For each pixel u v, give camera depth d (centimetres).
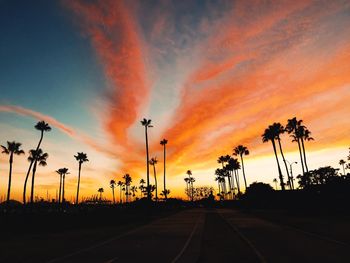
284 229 2569
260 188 10094
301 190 6856
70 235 2494
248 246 1608
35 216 4266
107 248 1667
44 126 7006
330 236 2005
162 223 3653
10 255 1484
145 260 1275
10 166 7112
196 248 1595
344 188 5125
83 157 9788
